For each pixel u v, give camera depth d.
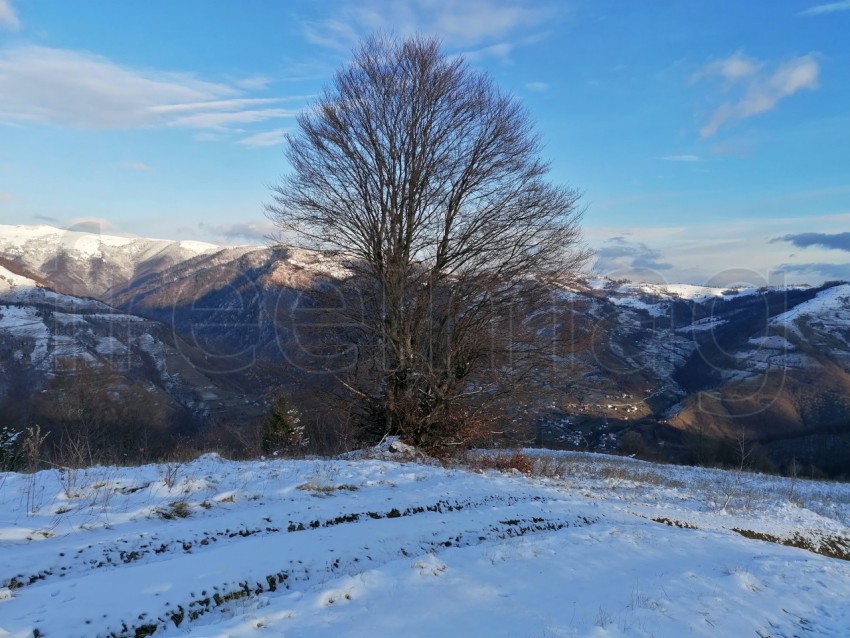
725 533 10.84
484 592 5.96
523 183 18.52
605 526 9.55
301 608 5.12
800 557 9.22
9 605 4.67
